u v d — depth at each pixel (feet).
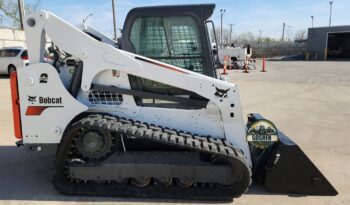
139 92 12.94
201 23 12.92
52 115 12.78
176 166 12.19
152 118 13.07
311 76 60.29
